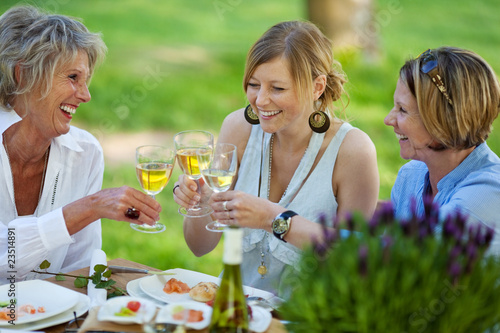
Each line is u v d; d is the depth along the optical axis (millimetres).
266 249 2930
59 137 3027
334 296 1544
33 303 2217
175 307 1891
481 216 2309
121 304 2039
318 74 2830
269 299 2328
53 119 2811
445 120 2357
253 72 2764
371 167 2930
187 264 5574
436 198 2574
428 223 1687
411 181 2873
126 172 7488
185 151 2762
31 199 3037
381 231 1662
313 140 2949
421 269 1531
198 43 13164
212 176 2490
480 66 2344
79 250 3109
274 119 2801
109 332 1920
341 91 2982
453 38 12422
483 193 2336
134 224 2652
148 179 2656
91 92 10180
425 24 13555
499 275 1647
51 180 3020
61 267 3068
